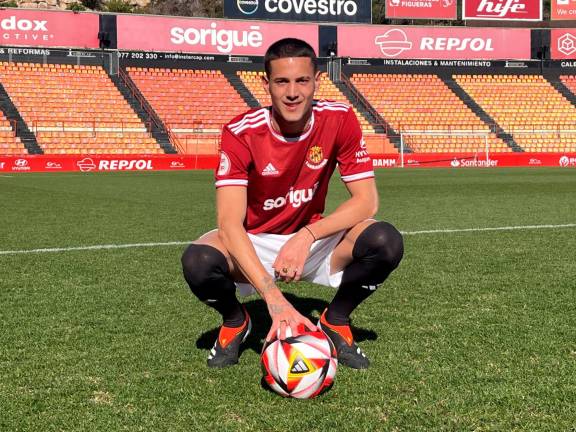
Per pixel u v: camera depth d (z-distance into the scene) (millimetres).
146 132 29938
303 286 5043
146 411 2572
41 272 5512
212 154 29281
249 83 33781
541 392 2732
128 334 3672
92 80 31500
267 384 2785
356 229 3197
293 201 3205
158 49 31453
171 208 11312
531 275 5316
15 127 27766
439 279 5172
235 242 2859
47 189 15812
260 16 32719
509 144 33625
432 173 24297
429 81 36156
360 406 2600
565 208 11180
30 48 31734
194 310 4227
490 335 3602
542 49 35312
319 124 3055
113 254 6438
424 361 3154
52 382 2900
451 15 35062
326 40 33531
